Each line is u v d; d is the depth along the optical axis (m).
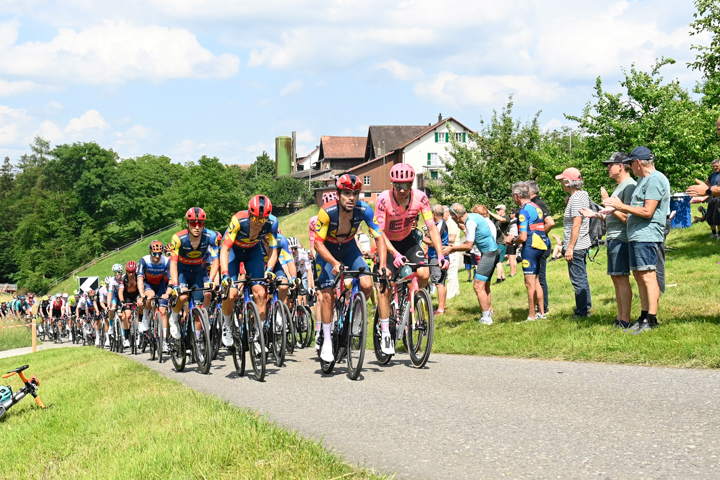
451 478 3.11
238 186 84.31
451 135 28.17
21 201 99.81
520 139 27.19
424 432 3.92
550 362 5.91
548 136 33.06
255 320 6.57
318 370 6.85
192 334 7.93
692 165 21.42
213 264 7.92
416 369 6.25
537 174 28.45
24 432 5.27
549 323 7.70
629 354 5.54
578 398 4.43
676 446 3.27
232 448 3.62
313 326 9.34
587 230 7.81
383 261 6.24
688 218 15.90
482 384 5.20
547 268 14.72
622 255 6.59
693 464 3.01
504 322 8.66
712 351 5.03
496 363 6.18
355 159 95.38
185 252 8.37
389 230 6.93
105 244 92.06
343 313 6.34
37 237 86.31
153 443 4.00
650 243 6.12
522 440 3.60
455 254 12.78
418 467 3.30
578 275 7.80
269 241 7.27
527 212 8.27
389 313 6.54
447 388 5.16
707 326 5.85
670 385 4.49
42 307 29.28
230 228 7.05
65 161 95.62
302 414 4.67
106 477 3.50
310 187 89.88
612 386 4.66
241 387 6.16
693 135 21.20
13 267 100.56
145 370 8.11
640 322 6.29
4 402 6.31
